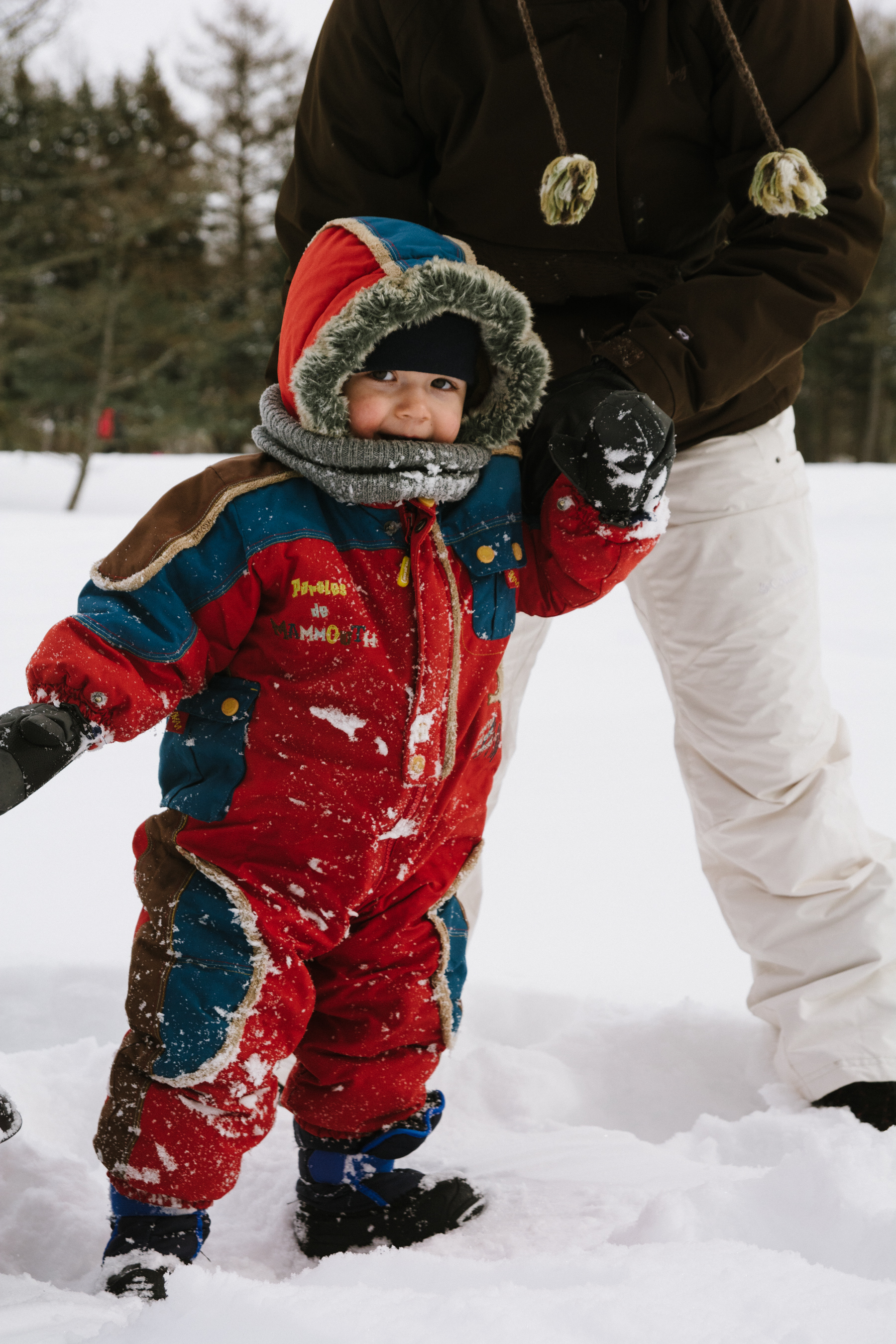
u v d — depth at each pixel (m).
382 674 1.59
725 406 2.16
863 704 5.02
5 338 27.34
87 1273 1.61
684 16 1.96
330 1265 1.40
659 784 4.09
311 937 1.58
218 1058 1.50
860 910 2.22
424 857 1.67
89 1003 2.43
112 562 1.53
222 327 29.38
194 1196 1.52
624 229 2.06
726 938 2.85
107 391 27.03
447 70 2.00
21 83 27.00
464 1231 1.73
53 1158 1.85
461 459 1.63
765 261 1.96
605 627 6.93
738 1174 1.87
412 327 1.62
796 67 1.97
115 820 3.61
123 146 28.12
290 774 1.58
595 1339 1.06
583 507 1.67
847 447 40.12
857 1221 1.48
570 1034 2.41
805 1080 2.15
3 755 1.33
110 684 1.43
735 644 2.21
